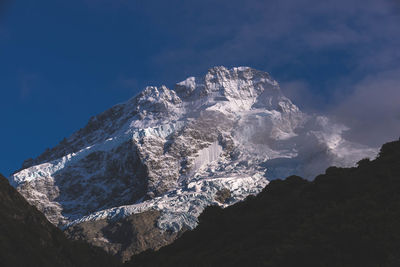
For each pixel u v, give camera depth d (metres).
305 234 134.50
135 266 182.12
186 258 161.50
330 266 113.62
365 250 114.12
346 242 119.62
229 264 138.00
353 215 135.88
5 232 167.62
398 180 157.88
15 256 159.75
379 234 116.62
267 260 129.88
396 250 110.38
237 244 157.62
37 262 165.38
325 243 121.81
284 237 145.50
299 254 120.56
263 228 166.62
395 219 123.81
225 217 192.38
